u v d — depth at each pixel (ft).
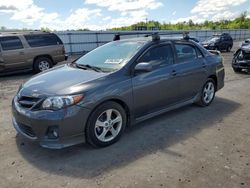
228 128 15.72
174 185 10.07
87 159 12.12
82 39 88.12
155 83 15.12
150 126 15.97
